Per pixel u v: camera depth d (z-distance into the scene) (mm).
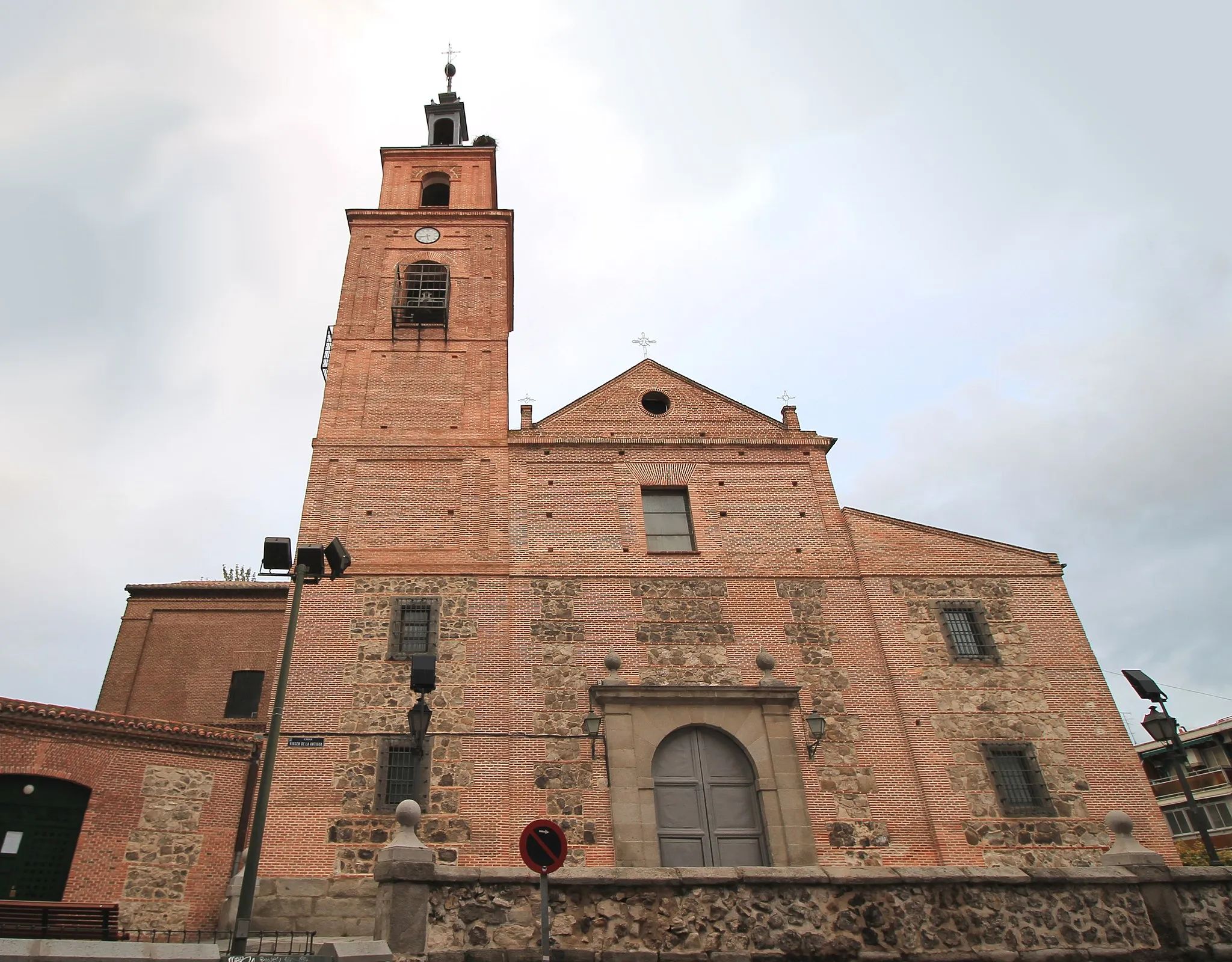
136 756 17344
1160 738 15531
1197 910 12367
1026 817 18266
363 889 16625
